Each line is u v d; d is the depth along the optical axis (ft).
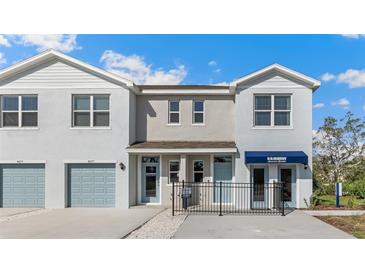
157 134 66.18
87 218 48.26
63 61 61.11
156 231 39.09
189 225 42.83
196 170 64.18
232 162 63.26
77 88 60.80
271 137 59.88
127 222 44.68
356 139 101.96
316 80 58.75
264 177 60.13
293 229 40.14
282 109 60.18
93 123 60.95
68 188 60.95
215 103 66.18
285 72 59.57
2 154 60.85
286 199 59.67
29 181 61.05
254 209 58.18
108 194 60.49
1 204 61.00
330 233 37.76
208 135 65.87
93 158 60.49
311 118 59.62
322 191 81.71
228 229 40.19
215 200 63.67
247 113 60.23
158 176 63.93
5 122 61.26
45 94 60.85
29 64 60.49
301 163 58.18
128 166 60.23
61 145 60.59
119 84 60.80
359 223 44.24
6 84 60.85
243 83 60.44
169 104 66.64
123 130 60.64
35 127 60.90
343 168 101.65
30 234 37.17
